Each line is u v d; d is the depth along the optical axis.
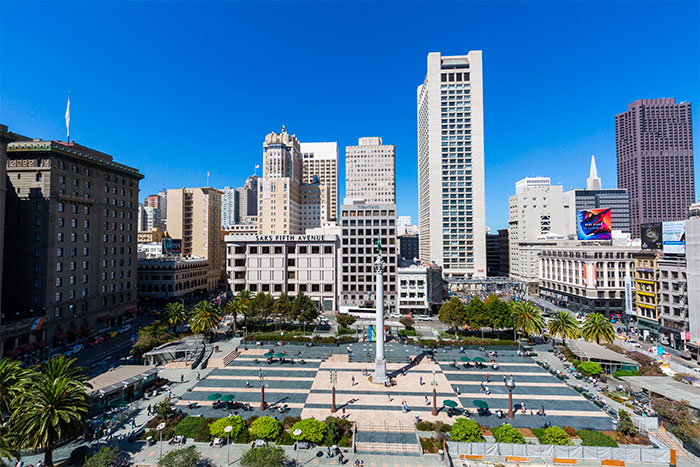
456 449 41.44
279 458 37.06
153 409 53.34
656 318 92.62
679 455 42.41
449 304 96.38
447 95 177.75
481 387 62.78
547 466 39.84
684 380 58.09
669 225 87.88
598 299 117.38
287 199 187.38
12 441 36.97
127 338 93.12
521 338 92.38
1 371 42.62
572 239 170.62
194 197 174.12
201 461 40.50
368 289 130.75
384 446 44.09
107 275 101.75
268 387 62.72
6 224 83.75
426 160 191.38
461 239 174.50
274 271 129.62
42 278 81.75
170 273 135.25
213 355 77.69
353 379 65.75
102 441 44.81
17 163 84.19
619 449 40.31
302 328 101.06
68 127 93.69
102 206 100.12
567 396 59.22
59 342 83.69
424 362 75.88
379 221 130.75
